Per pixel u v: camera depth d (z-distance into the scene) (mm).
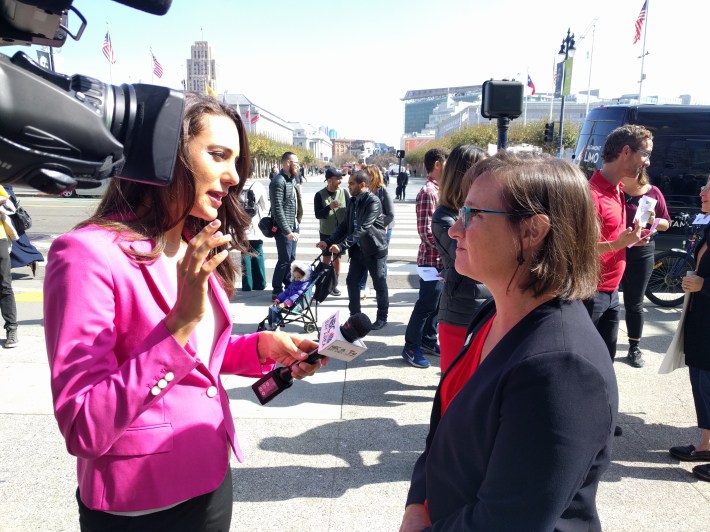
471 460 1102
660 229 3281
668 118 7480
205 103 1353
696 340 3098
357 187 5363
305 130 170750
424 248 4715
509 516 953
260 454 3172
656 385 4242
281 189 6480
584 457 948
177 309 1118
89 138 843
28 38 952
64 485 2824
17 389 3916
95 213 1377
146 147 989
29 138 785
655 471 3090
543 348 996
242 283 7355
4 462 3020
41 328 5320
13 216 6738
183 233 1559
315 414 3689
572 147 35906
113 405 1076
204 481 1337
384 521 2609
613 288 3412
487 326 1358
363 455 3186
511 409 982
